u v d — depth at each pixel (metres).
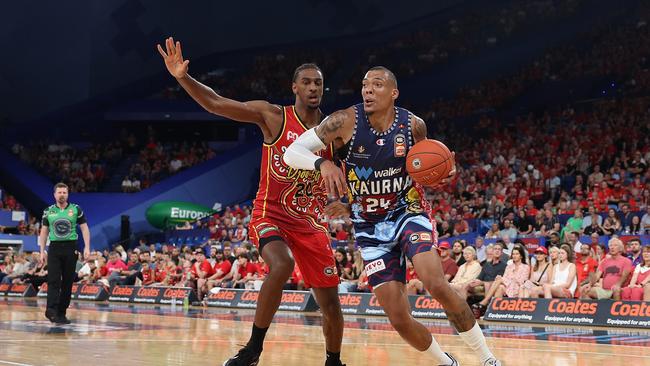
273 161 4.58
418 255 3.93
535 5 31.20
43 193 24.25
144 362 5.17
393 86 4.01
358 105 4.10
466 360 5.64
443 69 30.03
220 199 25.09
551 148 20.50
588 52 27.36
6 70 29.30
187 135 29.09
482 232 15.62
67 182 25.72
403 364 5.29
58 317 8.85
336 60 31.55
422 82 29.67
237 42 31.81
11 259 20.09
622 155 18.11
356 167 4.09
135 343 6.59
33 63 29.64
